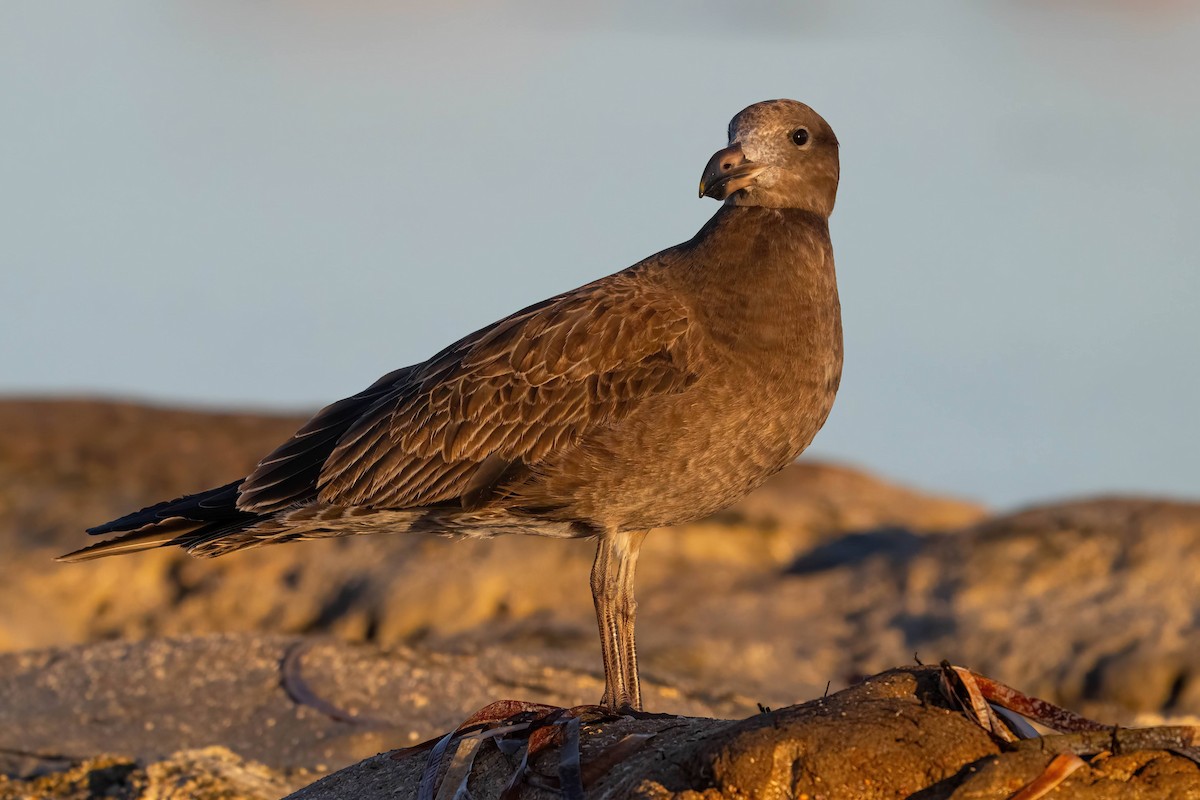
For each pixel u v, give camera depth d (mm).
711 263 11320
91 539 22734
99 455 25578
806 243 11359
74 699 14727
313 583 21750
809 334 11195
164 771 12531
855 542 23344
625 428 11156
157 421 27391
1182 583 20359
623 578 11586
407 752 9602
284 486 11977
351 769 9609
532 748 8664
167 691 14820
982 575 21000
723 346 11094
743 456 11273
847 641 19797
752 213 11500
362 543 22516
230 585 21750
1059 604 20219
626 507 11375
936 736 7590
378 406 11953
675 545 22969
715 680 17828
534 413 11336
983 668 18891
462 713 14102
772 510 24250
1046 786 7301
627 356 11195
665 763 7887
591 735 8891
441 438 11562
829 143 11773
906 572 21469
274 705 14352
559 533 11828
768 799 7512
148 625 21219
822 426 11656
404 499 11703
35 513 23500
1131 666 18438
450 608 20953
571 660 15984
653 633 19922
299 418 28234
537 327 11555
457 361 11773
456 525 11898
